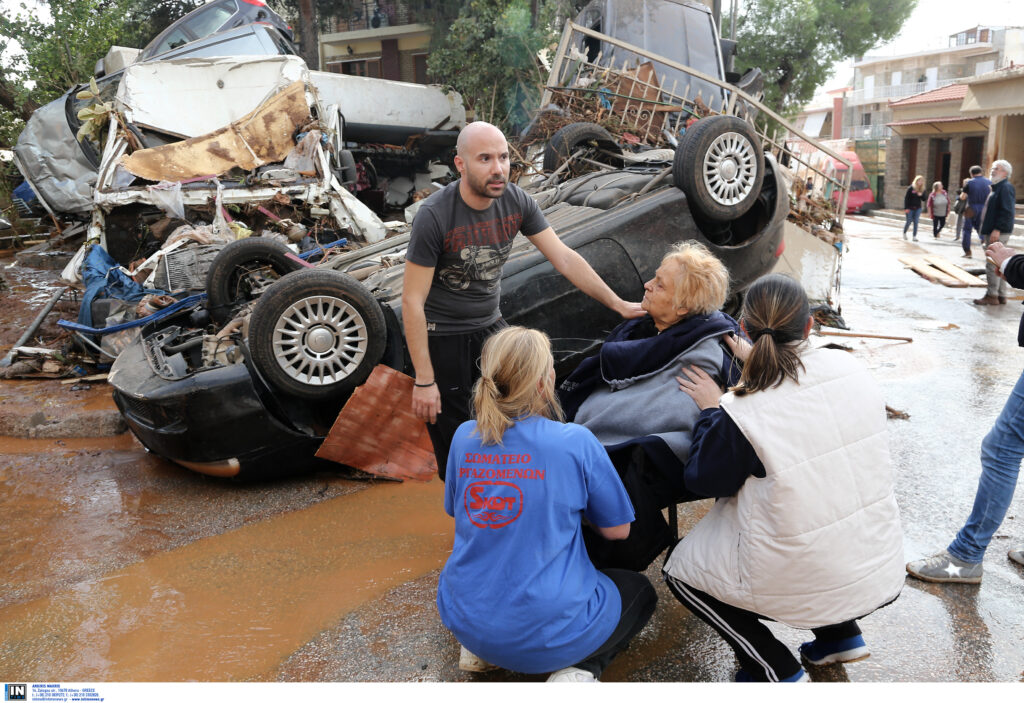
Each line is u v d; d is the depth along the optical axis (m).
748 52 24.31
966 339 7.57
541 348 2.43
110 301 6.73
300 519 4.20
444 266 3.42
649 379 2.91
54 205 12.14
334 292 4.22
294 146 8.75
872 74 56.41
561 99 8.20
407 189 14.38
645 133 7.82
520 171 7.52
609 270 4.98
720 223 5.53
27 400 6.20
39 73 16.61
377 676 2.85
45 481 4.87
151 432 4.49
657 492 2.80
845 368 2.39
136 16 20.39
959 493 4.20
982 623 3.06
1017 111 23.33
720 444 2.35
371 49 28.53
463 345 3.60
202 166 8.33
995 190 9.48
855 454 2.37
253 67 9.34
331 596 3.42
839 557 2.35
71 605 3.42
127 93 8.90
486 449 2.43
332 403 4.66
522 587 2.33
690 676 2.81
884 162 34.81
